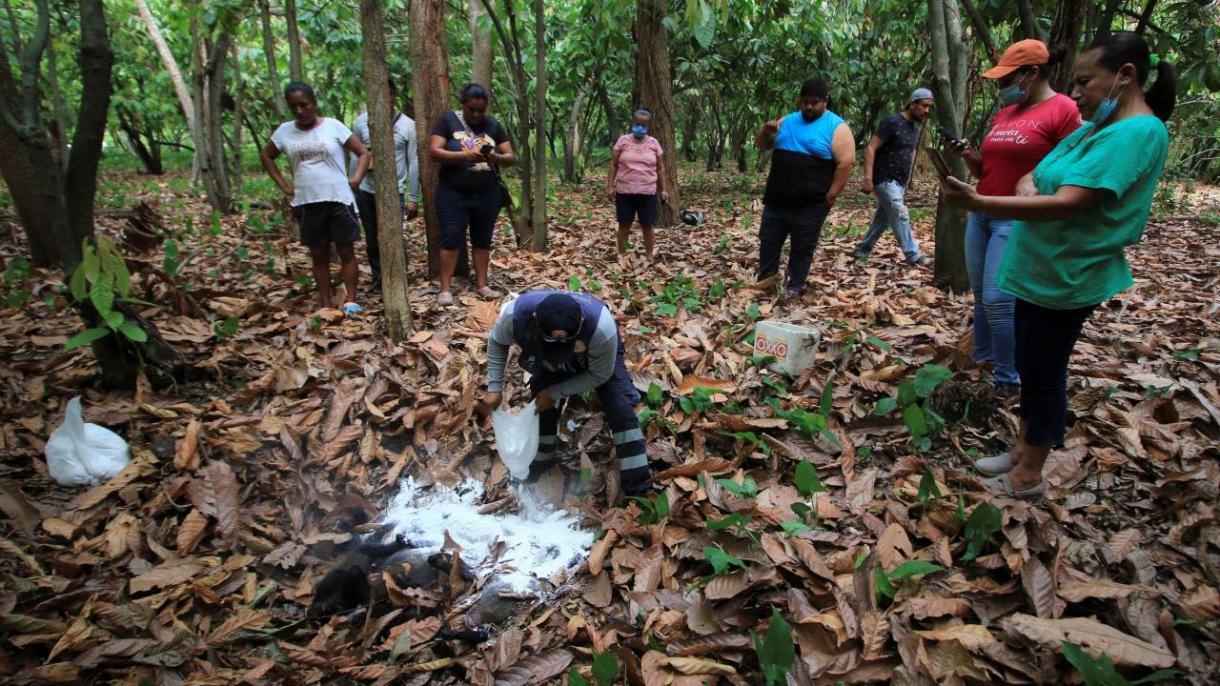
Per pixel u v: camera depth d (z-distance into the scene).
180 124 20.86
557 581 2.64
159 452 3.19
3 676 2.13
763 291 5.40
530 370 2.79
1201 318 4.56
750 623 2.30
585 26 9.97
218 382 3.86
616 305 5.08
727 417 3.27
